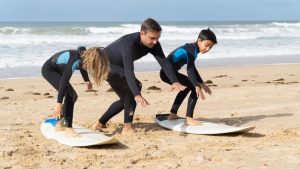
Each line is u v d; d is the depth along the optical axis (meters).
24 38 23.45
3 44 20.80
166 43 24.38
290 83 11.57
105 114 5.66
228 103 7.88
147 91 10.03
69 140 4.95
